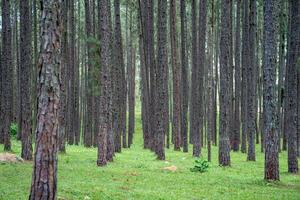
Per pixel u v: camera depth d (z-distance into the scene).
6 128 23.52
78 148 32.38
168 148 37.62
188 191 13.20
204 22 28.59
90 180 14.29
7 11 25.25
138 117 66.25
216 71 42.84
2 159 17.81
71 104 38.91
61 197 10.42
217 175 17.97
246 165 24.00
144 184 14.16
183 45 33.59
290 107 20.31
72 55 37.75
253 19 28.03
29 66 19.75
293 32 20.64
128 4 42.41
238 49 35.19
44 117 8.24
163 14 24.62
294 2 20.89
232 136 39.16
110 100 22.30
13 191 11.12
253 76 27.83
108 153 21.89
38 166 8.17
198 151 28.28
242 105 34.91
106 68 19.58
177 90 34.38
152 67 32.84
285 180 17.09
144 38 34.72
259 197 12.60
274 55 16.00
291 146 20.19
